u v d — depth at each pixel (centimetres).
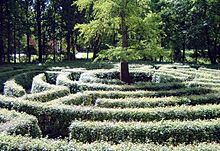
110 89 1823
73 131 1079
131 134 1045
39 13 4669
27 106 1352
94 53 4547
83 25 2350
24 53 5791
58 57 5194
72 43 4941
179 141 1051
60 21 4822
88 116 1276
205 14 3825
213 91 1694
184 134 1051
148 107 1416
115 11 2186
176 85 1889
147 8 2433
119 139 1047
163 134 1045
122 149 809
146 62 3788
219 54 4400
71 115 1296
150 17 2280
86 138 1068
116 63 3659
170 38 4300
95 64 3547
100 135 1059
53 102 1434
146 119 1234
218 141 1062
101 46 4453
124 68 2316
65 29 4812
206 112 1249
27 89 2661
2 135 905
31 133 1104
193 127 1056
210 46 4178
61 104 1377
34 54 5491
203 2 3712
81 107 1318
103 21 2333
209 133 1059
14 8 4262
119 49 2220
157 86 1856
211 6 3744
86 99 1569
